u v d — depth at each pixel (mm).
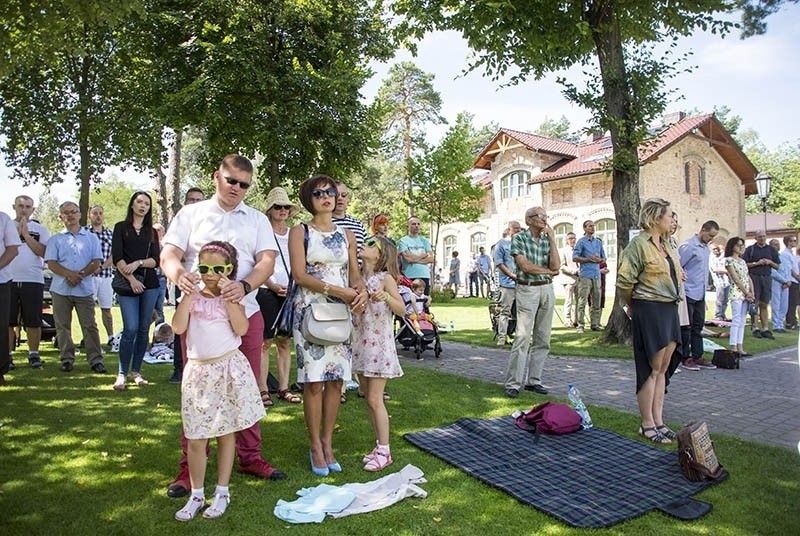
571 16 10047
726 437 4844
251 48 18453
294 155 20688
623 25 10883
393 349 4273
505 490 3693
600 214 28906
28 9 5430
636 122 9789
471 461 4215
